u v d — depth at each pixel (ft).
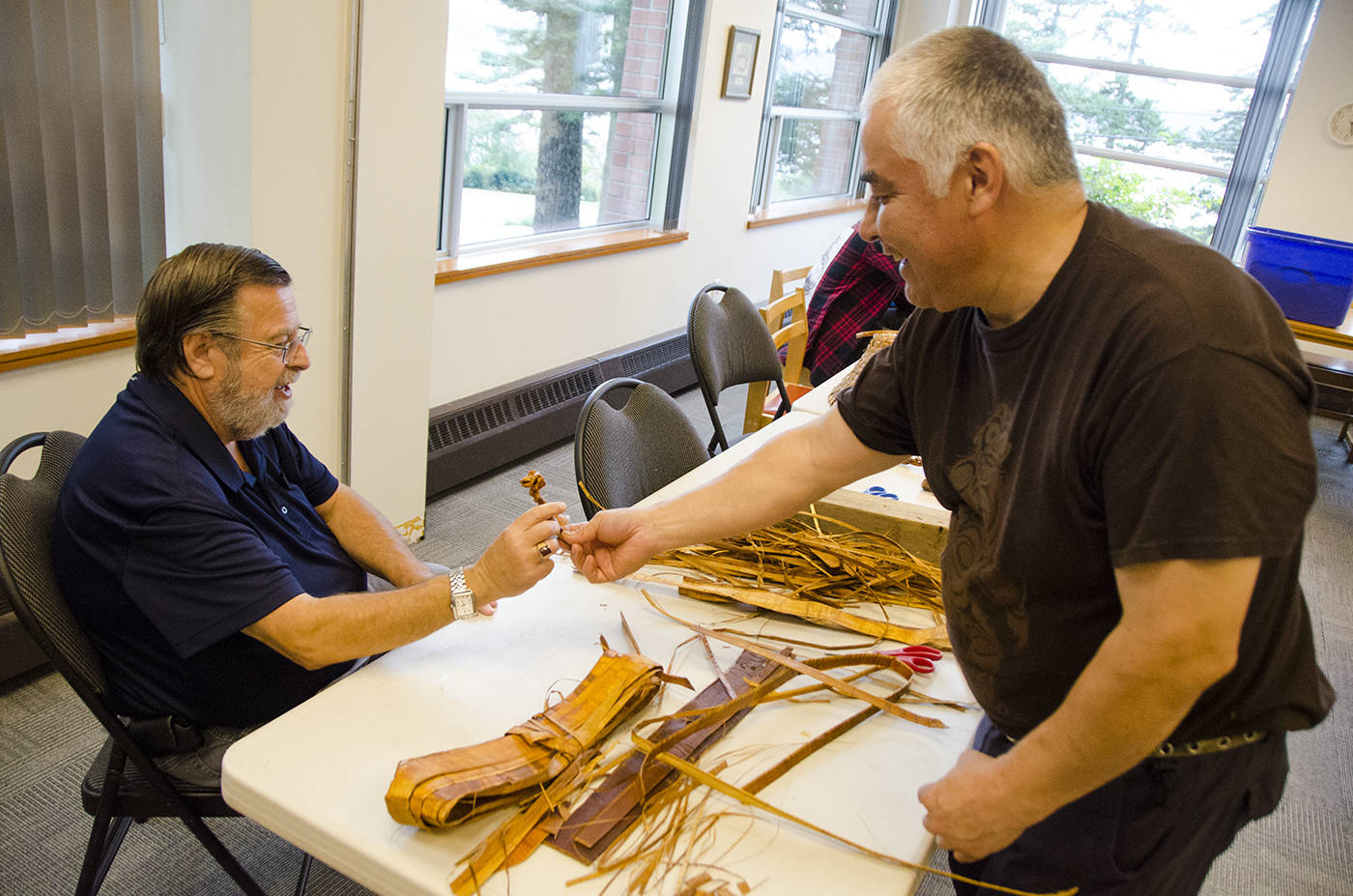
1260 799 3.58
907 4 22.71
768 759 3.67
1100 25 21.74
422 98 8.68
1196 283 2.76
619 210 15.19
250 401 4.54
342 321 8.73
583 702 3.68
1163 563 2.67
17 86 6.81
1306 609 3.34
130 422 4.38
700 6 14.60
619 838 3.19
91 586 4.36
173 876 5.97
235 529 4.26
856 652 4.49
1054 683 3.42
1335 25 18.38
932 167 2.96
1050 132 2.94
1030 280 3.11
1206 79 20.95
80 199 7.44
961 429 3.58
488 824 3.22
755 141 17.28
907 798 3.55
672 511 4.48
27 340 7.29
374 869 3.06
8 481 4.28
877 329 10.85
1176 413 2.64
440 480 11.35
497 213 12.71
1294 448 2.61
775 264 19.65
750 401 10.03
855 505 5.43
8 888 5.71
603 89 13.92
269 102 7.54
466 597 4.18
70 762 6.82
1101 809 3.37
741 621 4.66
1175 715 2.76
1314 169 19.17
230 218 7.84
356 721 3.65
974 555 3.53
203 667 4.49
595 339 14.60
